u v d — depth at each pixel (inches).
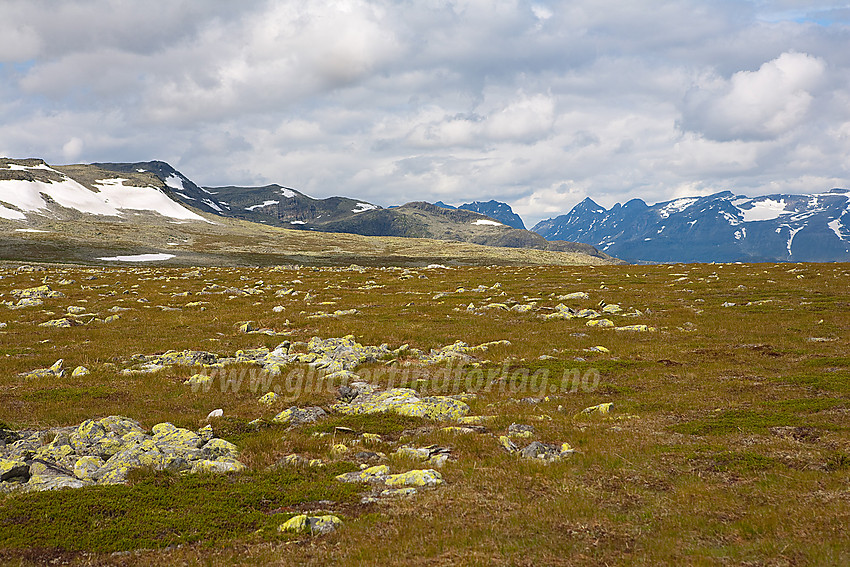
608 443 741.9
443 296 2422.5
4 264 5078.7
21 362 1221.1
